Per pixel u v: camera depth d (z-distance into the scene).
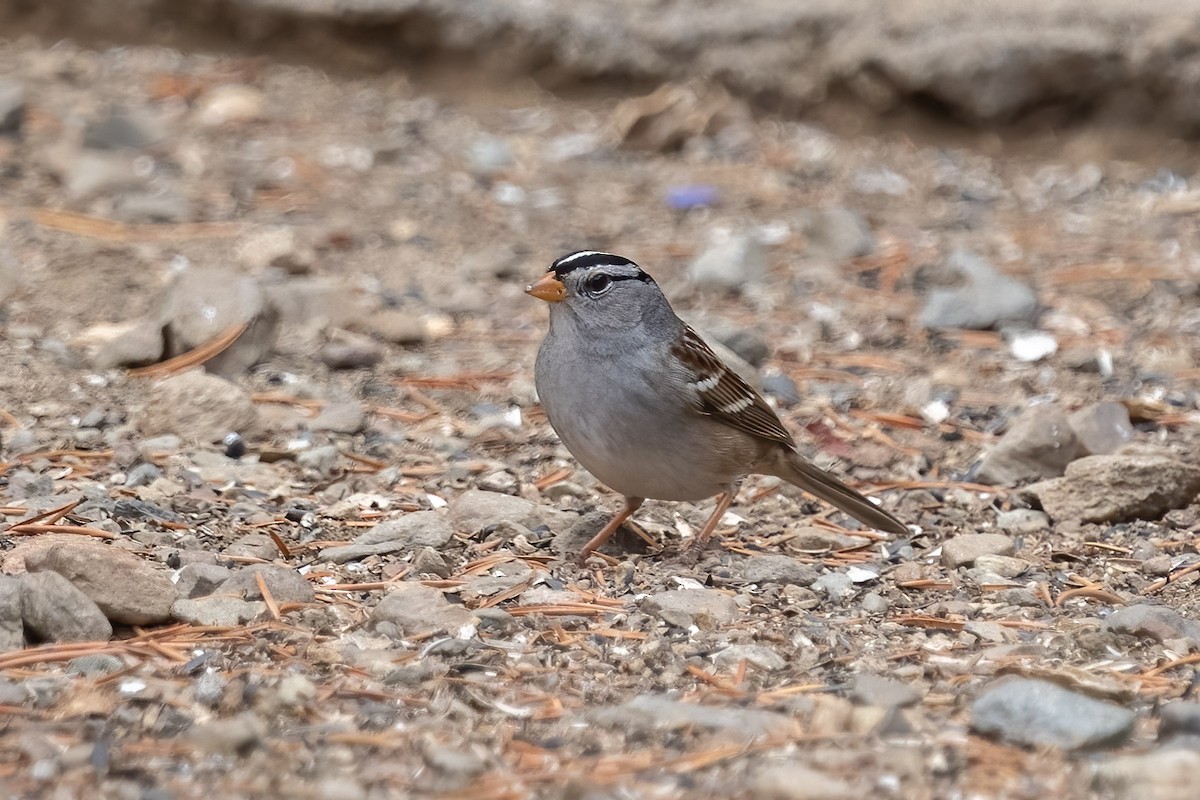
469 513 9.30
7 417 10.73
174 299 12.28
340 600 7.93
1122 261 15.34
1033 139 19.05
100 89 19.39
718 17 20.02
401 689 6.73
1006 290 14.04
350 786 5.73
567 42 20.09
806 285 14.74
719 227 16.34
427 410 11.64
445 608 7.58
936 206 17.27
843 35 19.50
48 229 14.90
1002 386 12.54
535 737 6.26
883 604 8.26
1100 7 19.05
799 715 6.53
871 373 12.81
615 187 17.52
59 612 7.14
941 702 6.70
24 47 20.86
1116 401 11.52
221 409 10.62
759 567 8.68
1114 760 5.82
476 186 17.30
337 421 11.04
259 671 6.83
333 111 19.39
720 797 5.67
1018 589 8.47
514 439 11.09
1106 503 9.70
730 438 8.69
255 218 15.82
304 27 20.61
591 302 8.34
